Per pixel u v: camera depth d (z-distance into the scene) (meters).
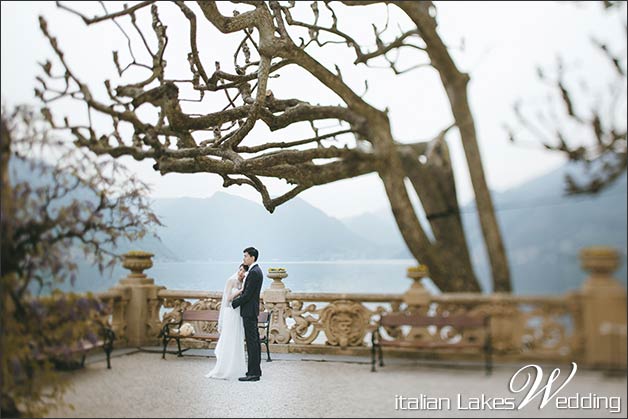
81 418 5.43
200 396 6.17
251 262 7.80
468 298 5.74
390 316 6.45
